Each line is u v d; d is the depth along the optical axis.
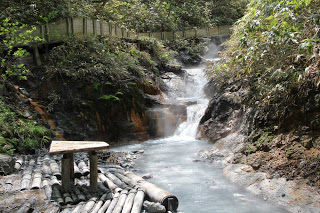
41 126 8.42
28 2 12.30
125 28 15.77
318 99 4.81
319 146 4.54
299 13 5.48
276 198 4.32
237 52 7.17
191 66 17.17
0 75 9.15
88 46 11.12
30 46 10.27
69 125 9.29
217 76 9.36
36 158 6.95
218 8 25.41
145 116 10.61
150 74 12.65
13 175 5.42
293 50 5.22
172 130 10.72
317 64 4.59
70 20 11.25
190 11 23.05
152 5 20.88
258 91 6.64
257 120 6.14
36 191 4.58
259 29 5.98
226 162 6.41
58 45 10.94
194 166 6.49
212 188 5.06
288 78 5.57
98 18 14.55
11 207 3.94
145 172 6.18
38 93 9.73
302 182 4.29
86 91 9.90
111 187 4.77
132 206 3.96
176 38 19.20
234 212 4.09
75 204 4.16
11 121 7.83
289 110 5.37
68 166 4.54
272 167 4.97
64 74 10.03
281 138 5.29
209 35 20.34
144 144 9.52
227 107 8.26
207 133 8.60
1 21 10.69
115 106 9.97
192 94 13.43
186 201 4.55
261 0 6.55
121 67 10.99
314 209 3.74
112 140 9.85
